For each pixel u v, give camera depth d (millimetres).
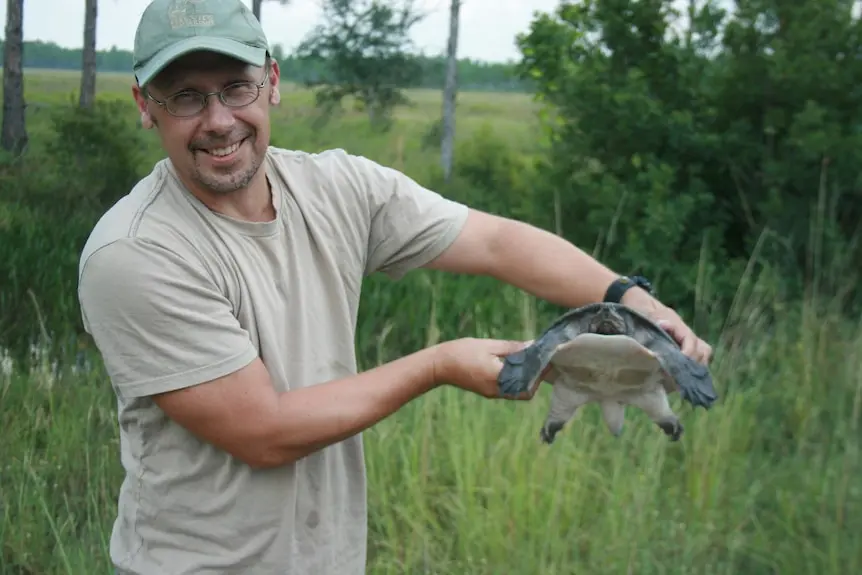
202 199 1728
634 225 5547
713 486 3293
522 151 12508
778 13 5887
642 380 2000
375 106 13844
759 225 5656
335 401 1692
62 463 3471
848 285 5191
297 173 1861
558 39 6426
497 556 2939
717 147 5629
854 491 3223
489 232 2043
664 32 6066
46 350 4340
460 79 36906
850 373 4105
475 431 3521
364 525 1991
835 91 5609
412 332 5012
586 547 3086
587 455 3445
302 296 1783
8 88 10805
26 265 5551
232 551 1774
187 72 1624
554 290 2064
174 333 1633
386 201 1957
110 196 8984
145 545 1815
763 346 4367
